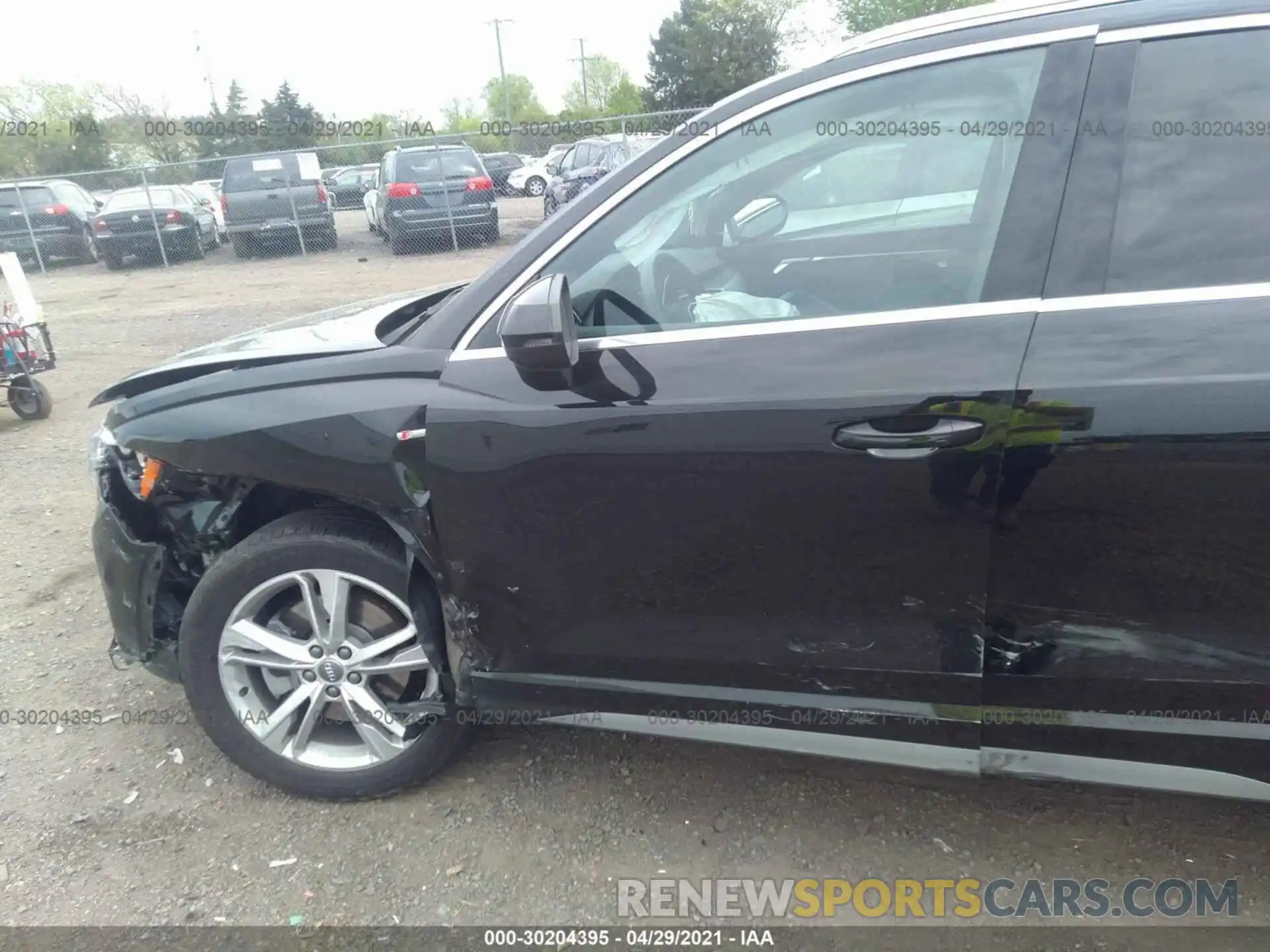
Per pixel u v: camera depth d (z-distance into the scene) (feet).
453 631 7.69
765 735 7.23
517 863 7.82
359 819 8.36
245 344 8.87
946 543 6.30
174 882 7.73
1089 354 5.87
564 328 6.40
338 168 71.56
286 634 8.25
